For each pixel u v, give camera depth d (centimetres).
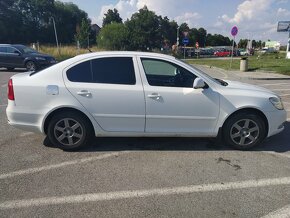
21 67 1797
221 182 390
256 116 494
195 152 491
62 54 3275
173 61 484
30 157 463
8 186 372
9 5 7644
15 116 473
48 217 311
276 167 438
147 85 474
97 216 313
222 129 500
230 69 2130
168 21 7706
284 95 1063
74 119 475
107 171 418
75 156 469
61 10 9056
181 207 332
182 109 479
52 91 464
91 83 469
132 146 512
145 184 382
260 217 315
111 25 6016
